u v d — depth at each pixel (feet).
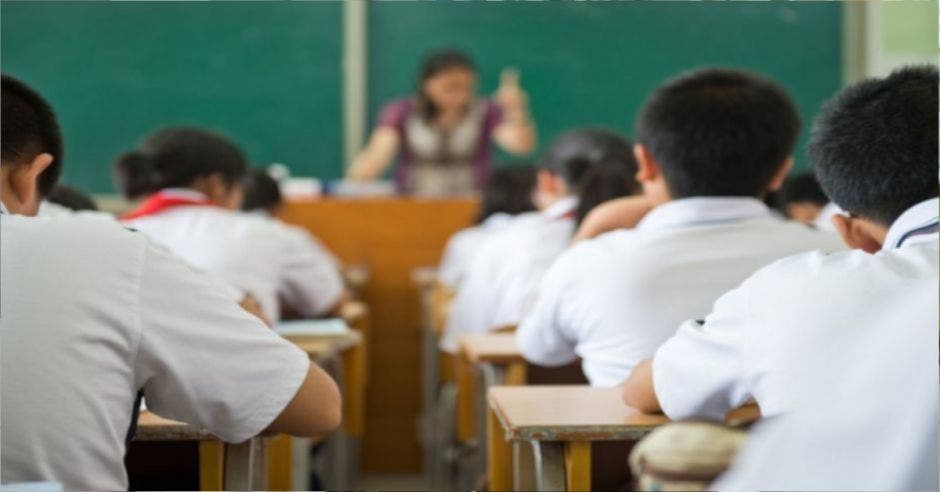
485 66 21.98
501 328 9.34
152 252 4.65
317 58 21.58
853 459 2.78
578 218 8.82
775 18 22.04
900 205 4.56
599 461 5.37
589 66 22.04
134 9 21.13
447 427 12.58
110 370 4.45
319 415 4.84
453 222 17.15
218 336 4.65
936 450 2.86
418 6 21.72
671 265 6.13
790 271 4.13
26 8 20.92
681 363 4.64
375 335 17.02
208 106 21.38
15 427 4.29
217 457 5.27
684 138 6.27
